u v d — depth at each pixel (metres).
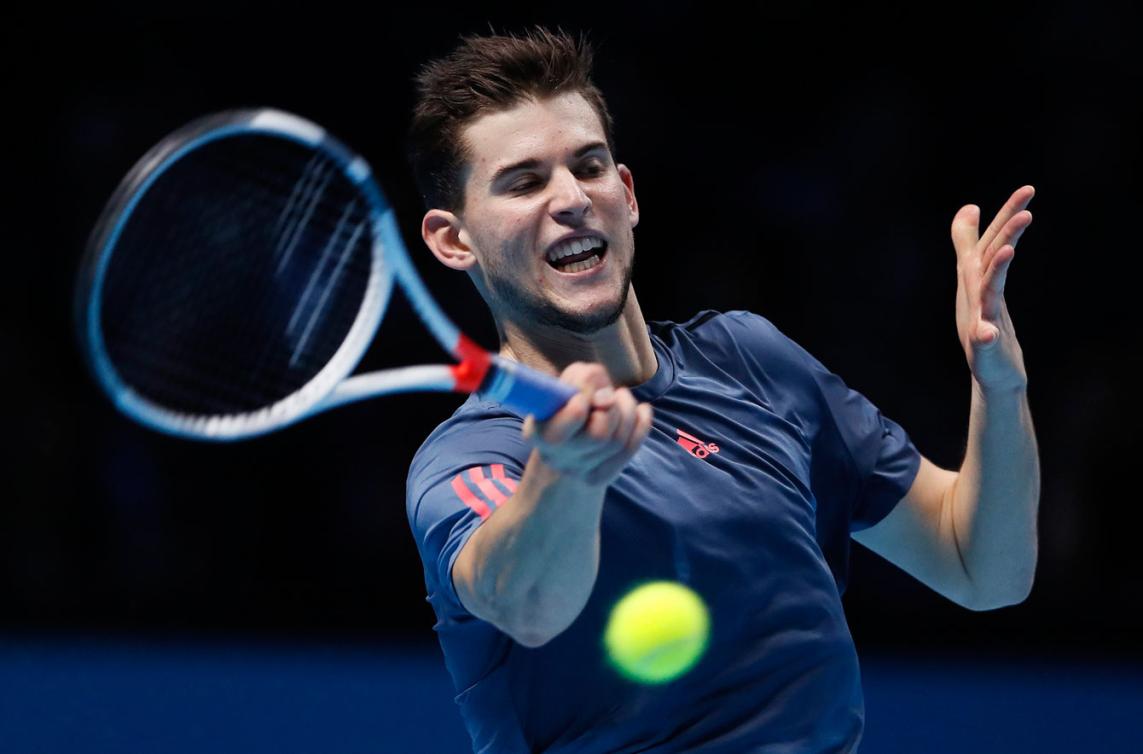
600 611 11.15
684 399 12.04
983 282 11.78
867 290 43.81
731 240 44.84
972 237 12.34
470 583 9.99
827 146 45.94
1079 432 40.59
